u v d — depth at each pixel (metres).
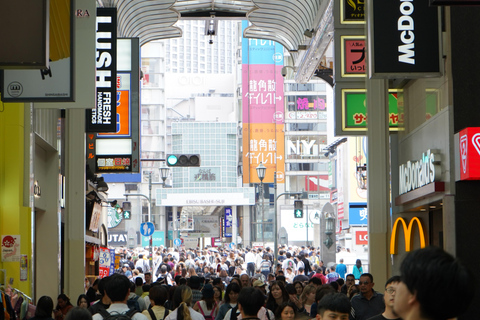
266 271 37.00
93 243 27.02
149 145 126.25
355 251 47.12
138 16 30.50
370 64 14.52
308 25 29.69
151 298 10.05
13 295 13.45
